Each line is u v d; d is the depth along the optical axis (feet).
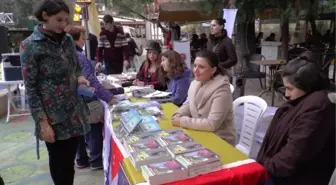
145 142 5.46
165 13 26.27
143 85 11.68
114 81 12.37
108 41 16.98
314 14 20.31
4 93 17.26
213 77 7.13
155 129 6.20
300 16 20.76
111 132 6.70
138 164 4.67
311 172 5.21
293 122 5.22
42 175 10.05
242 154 5.28
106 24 16.92
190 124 6.67
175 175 4.33
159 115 7.57
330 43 29.84
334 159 5.17
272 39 37.19
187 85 9.67
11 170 10.48
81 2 14.66
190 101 7.50
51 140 6.34
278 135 5.55
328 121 4.92
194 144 5.32
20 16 47.16
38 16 5.99
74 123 6.68
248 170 4.68
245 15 20.72
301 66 5.25
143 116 6.99
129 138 5.74
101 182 9.42
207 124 6.55
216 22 13.46
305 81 5.13
